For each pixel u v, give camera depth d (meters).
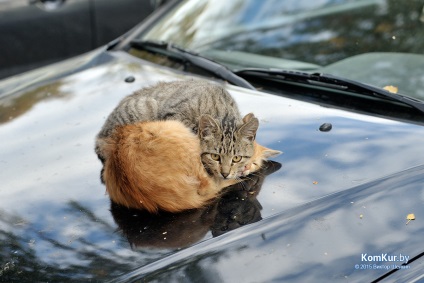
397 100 3.02
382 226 2.27
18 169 2.94
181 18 4.26
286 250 2.17
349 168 2.59
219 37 3.99
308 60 3.65
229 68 3.68
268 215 2.37
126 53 4.12
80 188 2.71
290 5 4.04
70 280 2.14
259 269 2.09
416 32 3.58
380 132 2.81
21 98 3.67
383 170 2.55
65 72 3.95
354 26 3.76
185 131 2.68
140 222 2.44
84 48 8.05
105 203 2.58
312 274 2.07
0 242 2.40
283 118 3.04
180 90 3.32
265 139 2.87
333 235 2.23
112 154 2.57
